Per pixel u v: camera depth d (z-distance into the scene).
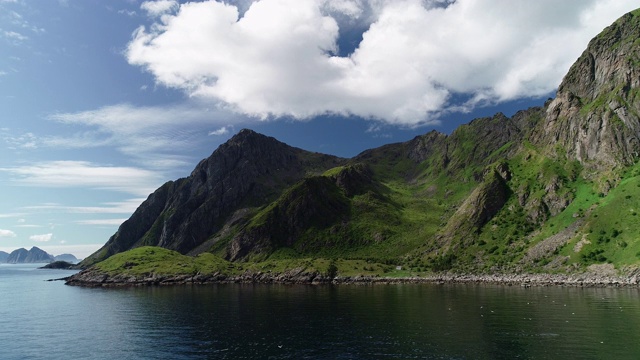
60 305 153.62
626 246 172.25
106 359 74.12
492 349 70.00
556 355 65.19
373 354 70.44
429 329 87.94
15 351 81.44
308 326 98.00
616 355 64.06
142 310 134.25
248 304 142.75
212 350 78.00
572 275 174.62
